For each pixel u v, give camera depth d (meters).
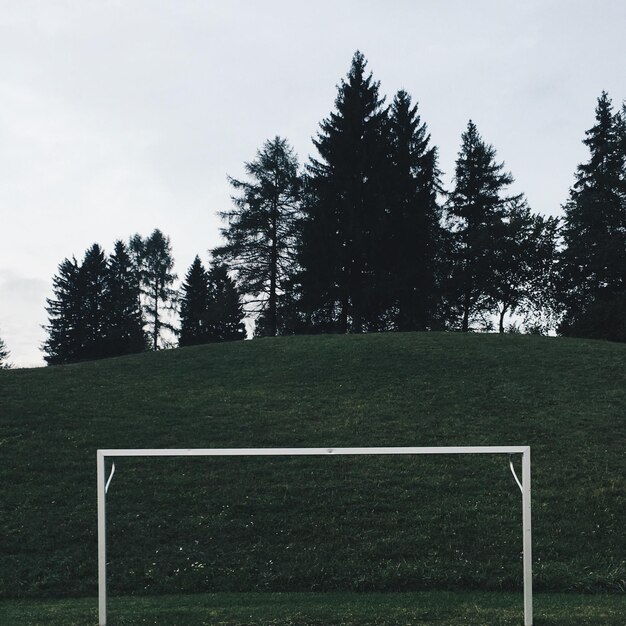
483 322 56.19
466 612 8.16
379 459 14.98
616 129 53.09
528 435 16.27
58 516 12.24
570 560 10.59
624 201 49.84
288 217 51.22
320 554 10.92
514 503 12.70
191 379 21.95
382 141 47.62
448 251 54.28
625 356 23.19
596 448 15.34
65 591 9.88
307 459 14.95
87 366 24.30
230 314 51.78
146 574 10.31
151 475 14.09
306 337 27.86
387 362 23.08
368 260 45.00
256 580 10.13
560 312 54.84
